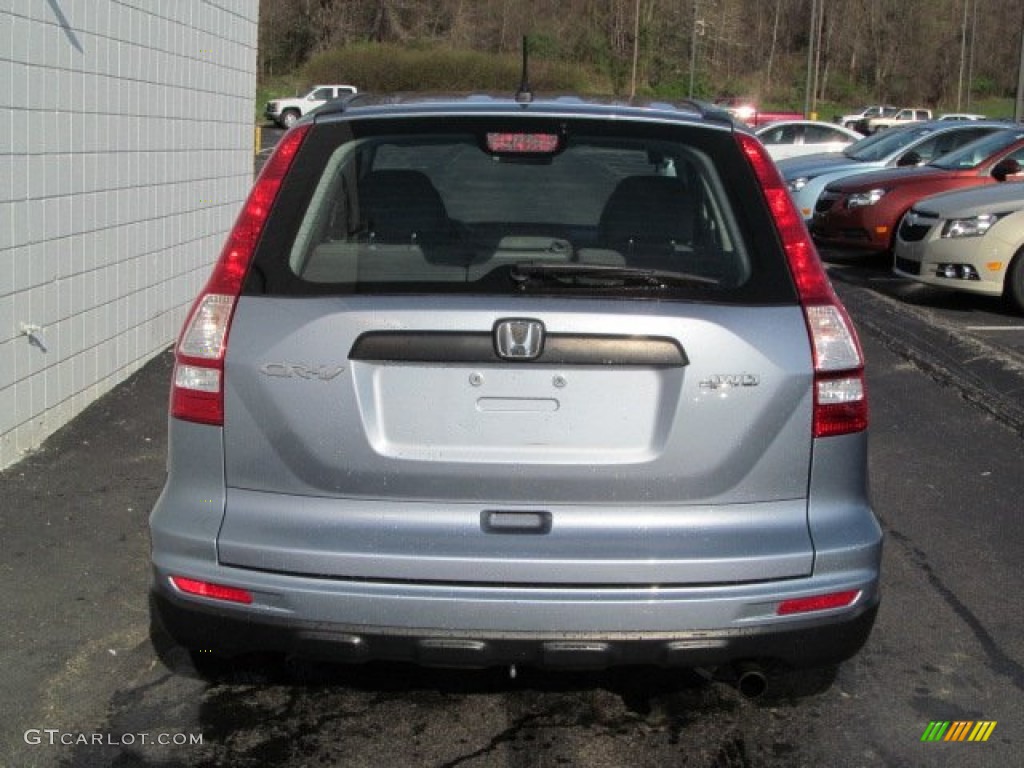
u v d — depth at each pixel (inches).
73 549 199.0
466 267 127.4
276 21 2778.1
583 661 123.8
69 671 159.9
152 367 313.6
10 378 234.5
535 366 123.0
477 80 2536.9
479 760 140.6
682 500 124.3
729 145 136.1
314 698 154.2
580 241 131.0
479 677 159.8
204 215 366.6
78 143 265.6
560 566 122.5
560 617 122.4
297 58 2802.7
